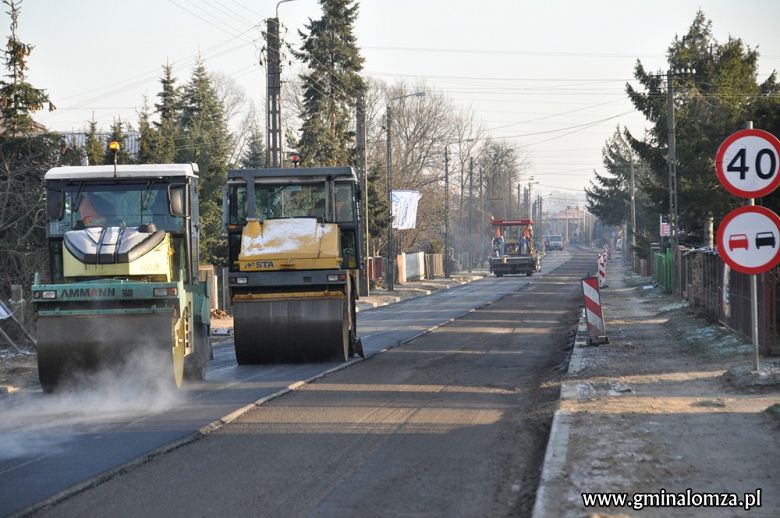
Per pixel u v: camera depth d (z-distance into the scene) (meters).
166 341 17.09
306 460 11.67
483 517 9.16
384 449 12.35
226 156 67.50
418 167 104.56
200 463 11.52
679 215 60.56
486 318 40.69
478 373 20.95
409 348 27.33
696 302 35.62
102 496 9.97
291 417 14.84
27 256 33.44
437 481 10.61
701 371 18.91
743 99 60.12
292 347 22.25
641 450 11.47
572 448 11.74
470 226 113.56
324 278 22.36
